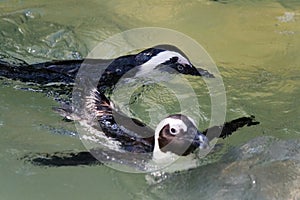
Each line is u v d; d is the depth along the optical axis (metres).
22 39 20.42
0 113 15.80
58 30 21.30
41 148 14.54
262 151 14.25
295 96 17.69
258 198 12.48
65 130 15.12
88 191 13.12
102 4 23.77
